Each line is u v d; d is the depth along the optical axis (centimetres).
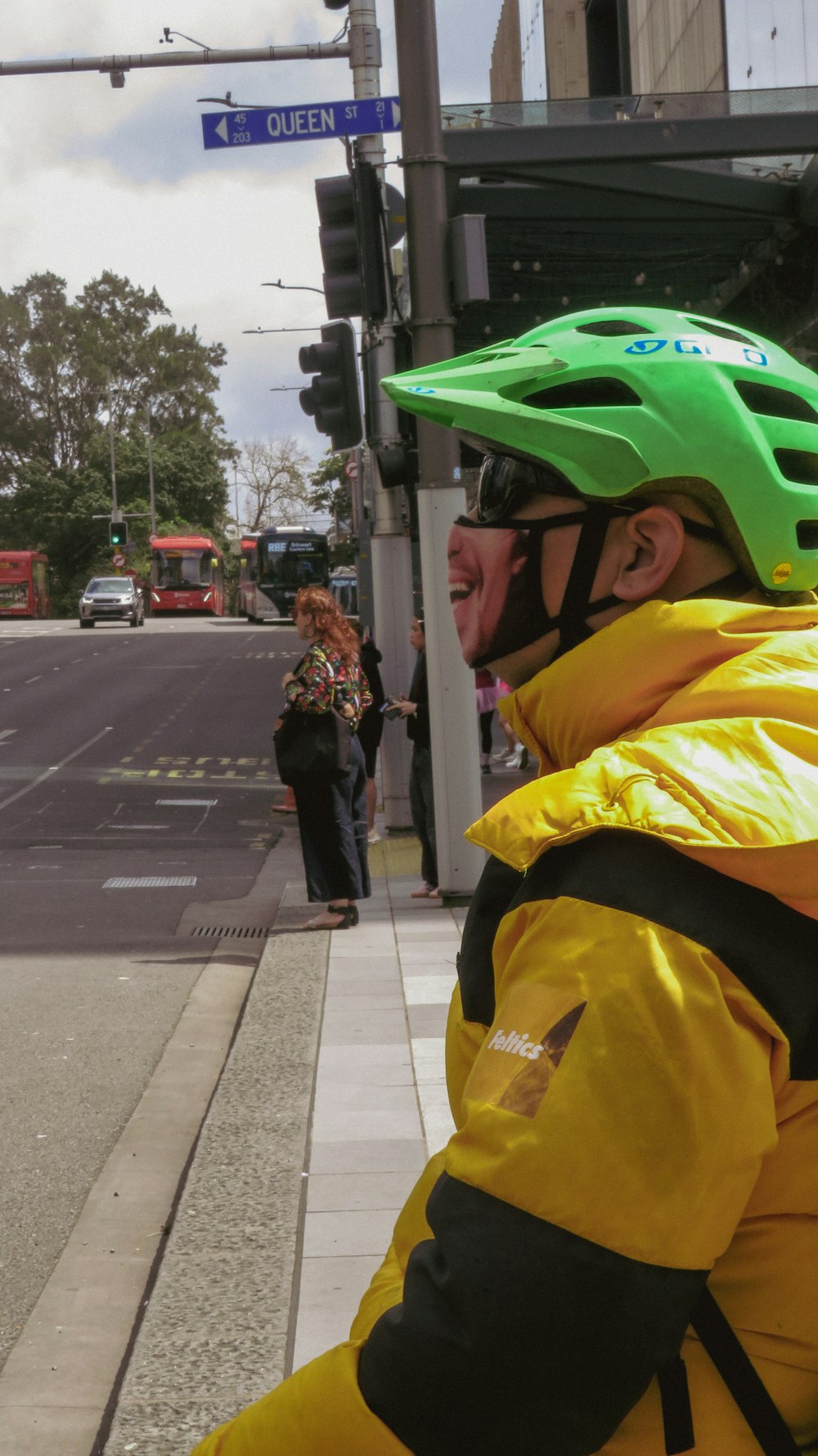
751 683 97
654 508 109
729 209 1172
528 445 107
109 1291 371
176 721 2489
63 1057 612
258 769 1927
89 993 730
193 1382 311
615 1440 90
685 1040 85
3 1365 331
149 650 4119
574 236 1273
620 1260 83
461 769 906
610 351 110
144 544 9525
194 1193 428
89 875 1140
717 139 1026
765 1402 89
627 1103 84
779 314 1423
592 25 3578
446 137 1034
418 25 855
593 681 105
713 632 102
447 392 109
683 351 109
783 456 112
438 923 864
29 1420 299
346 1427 90
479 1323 85
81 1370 325
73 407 10188
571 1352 84
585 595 111
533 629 113
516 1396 85
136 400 10362
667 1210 84
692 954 87
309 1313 342
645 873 89
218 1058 602
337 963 758
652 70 2805
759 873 87
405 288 1170
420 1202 109
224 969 785
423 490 885
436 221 864
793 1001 88
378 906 939
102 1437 292
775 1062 88
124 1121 525
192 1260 379
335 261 941
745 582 111
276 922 906
